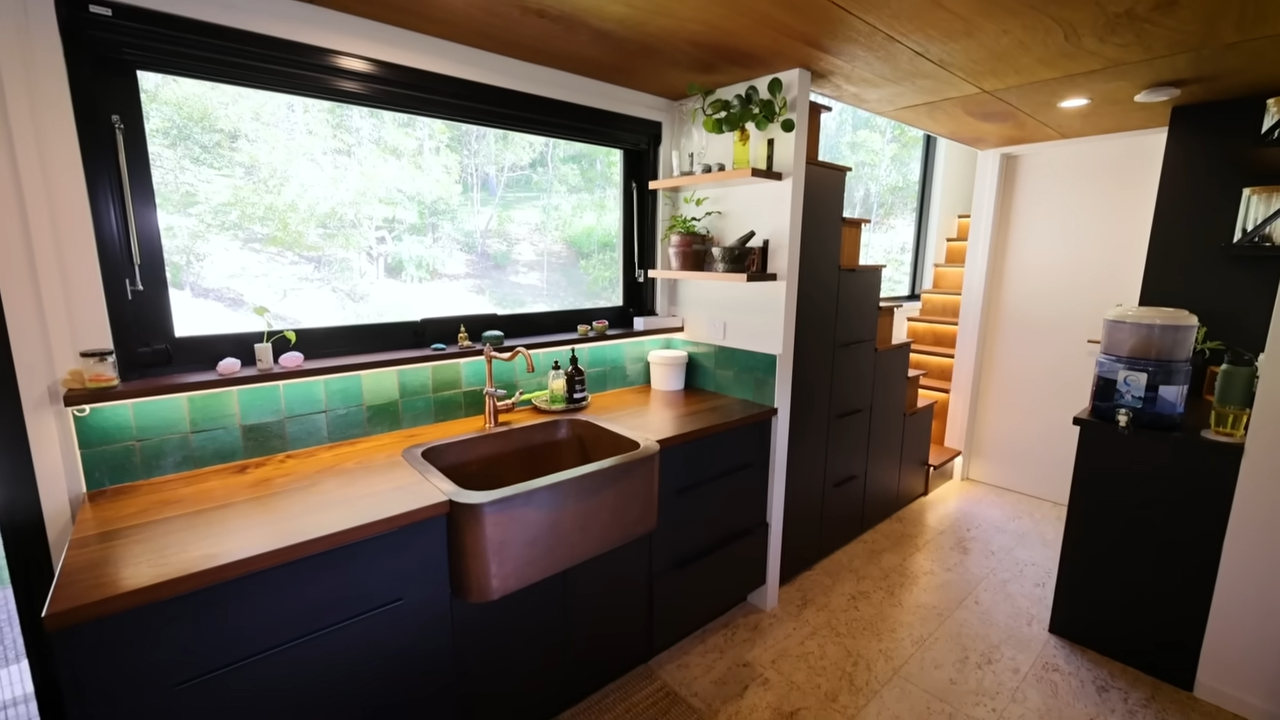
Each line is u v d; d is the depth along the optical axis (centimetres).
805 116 208
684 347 262
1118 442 202
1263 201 226
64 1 125
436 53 178
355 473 155
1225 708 187
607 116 225
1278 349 168
